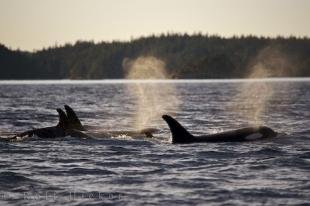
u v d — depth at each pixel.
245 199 42.59
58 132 74.38
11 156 60.62
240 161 56.53
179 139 69.38
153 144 68.38
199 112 123.69
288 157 57.66
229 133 70.19
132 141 70.81
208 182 47.62
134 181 48.31
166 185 46.78
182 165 55.03
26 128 91.12
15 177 49.69
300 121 97.56
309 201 41.88
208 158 58.41
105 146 67.00
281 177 49.16
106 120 106.00
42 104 166.50
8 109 139.25
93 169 53.41
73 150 64.31
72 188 46.00
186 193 44.31
